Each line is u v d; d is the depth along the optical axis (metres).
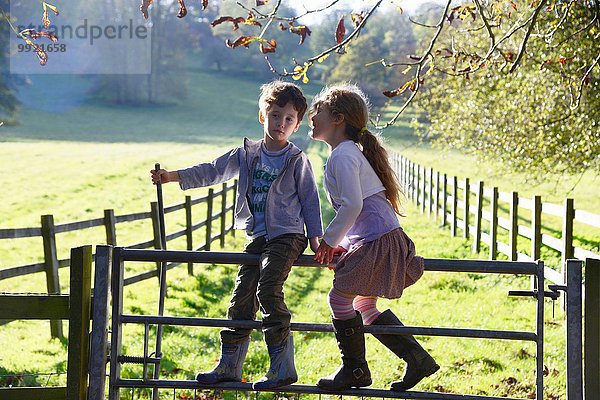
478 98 22.05
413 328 4.80
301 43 6.41
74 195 31.59
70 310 4.82
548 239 13.57
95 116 96.44
